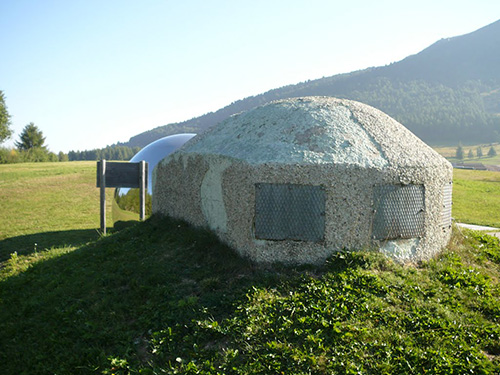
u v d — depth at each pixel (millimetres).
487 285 5355
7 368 4578
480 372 3719
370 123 6305
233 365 3906
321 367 3797
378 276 5184
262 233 5590
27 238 10977
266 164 5512
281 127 6234
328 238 5492
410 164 5766
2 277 7309
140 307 5137
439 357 3854
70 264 7121
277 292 4930
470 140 143500
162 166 8219
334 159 5492
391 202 5668
